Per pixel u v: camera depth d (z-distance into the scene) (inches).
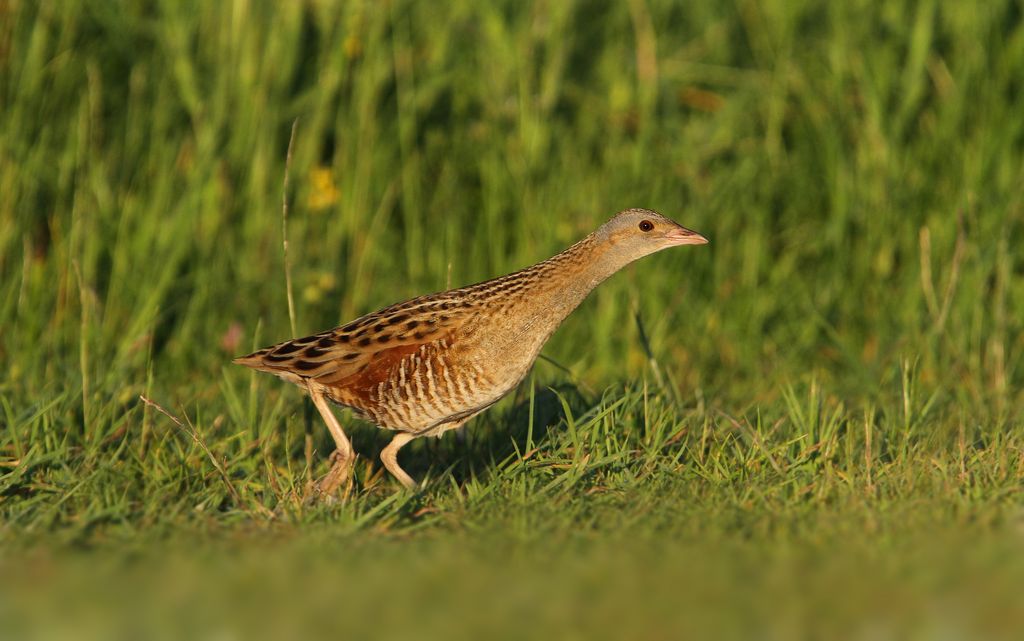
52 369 664.4
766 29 863.1
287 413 601.6
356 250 776.9
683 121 871.7
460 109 834.8
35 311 704.4
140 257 730.2
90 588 417.4
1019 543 450.6
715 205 794.8
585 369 725.9
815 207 818.2
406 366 525.7
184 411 599.2
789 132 848.3
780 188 819.4
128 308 724.7
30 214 733.3
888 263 778.2
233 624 389.7
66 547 457.1
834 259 786.8
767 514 485.1
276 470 548.4
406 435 542.6
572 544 457.7
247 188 770.8
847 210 785.6
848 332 766.5
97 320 677.3
